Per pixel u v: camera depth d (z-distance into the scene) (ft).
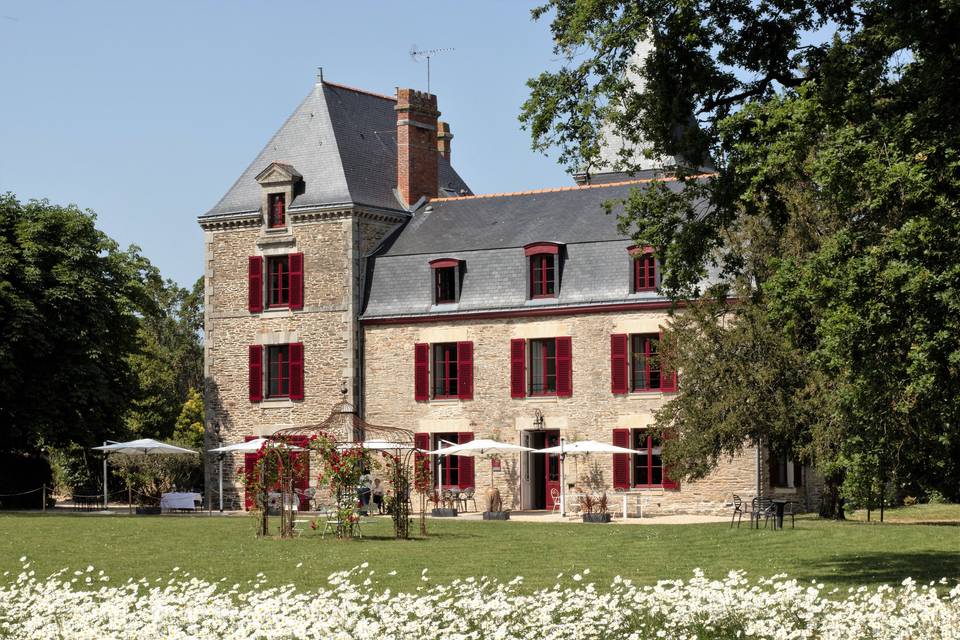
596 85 70.74
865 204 59.77
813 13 67.92
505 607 48.78
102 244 156.46
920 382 57.72
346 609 48.19
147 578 68.80
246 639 44.34
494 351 138.51
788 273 62.85
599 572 69.41
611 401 133.28
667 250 71.15
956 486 93.66
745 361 112.78
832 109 60.90
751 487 127.13
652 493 130.93
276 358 148.66
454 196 162.81
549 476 138.10
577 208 143.23
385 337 143.23
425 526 106.83
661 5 67.77
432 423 140.46
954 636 43.47
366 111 158.71
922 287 55.67
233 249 150.51
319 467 141.69
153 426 207.00
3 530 99.66
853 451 82.69
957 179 56.70
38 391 144.97
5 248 144.05
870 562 72.64
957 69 57.77
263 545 88.63
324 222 145.59
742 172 65.05
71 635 46.73
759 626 45.78
